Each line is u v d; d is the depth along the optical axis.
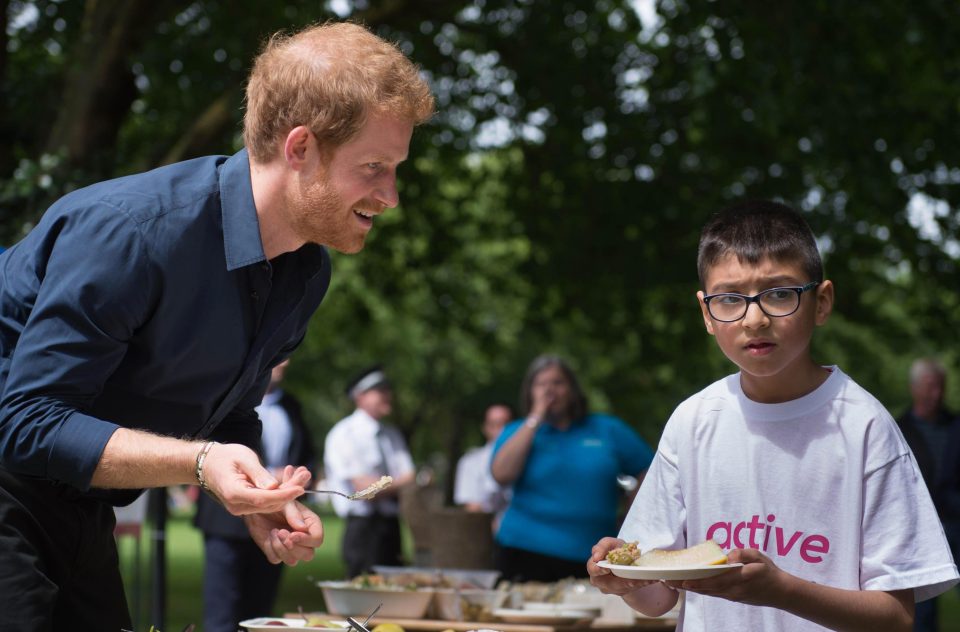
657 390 18.33
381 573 4.50
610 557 2.31
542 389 6.02
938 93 11.62
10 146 9.14
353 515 8.42
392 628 3.05
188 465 2.25
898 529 2.30
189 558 19.84
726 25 10.21
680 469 2.56
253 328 2.59
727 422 2.52
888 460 2.35
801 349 2.38
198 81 10.80
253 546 6.43
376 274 14.77
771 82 10.05
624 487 6.09
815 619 2.20
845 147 10.30
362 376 8.62
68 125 8.73
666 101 11.81
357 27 2.45
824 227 11.32
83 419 2.25
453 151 13.30
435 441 42.78
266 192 2.43
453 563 7.87
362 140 2.33
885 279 14.43
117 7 8.85
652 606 2.63
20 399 2.25
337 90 2.31
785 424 2.45
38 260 2.40
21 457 2.25
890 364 29.30
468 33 11.97
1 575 2.31
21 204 8.00
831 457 2.39
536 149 13.02
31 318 2.29
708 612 2.49
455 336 31.80
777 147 11.55
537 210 13.52
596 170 12.65
